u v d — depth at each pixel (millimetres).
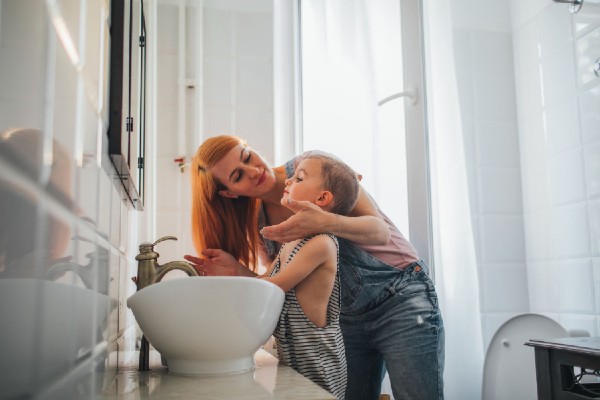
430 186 1675
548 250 1622
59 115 367
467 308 1617
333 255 1252
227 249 1764
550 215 1616
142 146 1395
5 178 250
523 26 1722
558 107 1592
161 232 1847
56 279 362
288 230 1478
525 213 1708
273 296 874
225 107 1976
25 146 283
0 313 250
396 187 1727
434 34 1703
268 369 945
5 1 250
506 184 1707
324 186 1624
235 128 1974
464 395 1580
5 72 251
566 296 1558
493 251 1671
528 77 1705
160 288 821
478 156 1696
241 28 2020
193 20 1955
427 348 1477
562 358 1113
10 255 261
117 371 907
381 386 1680
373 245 1549
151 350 1314
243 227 1770
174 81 1914
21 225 278
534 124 1682
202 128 1929
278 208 1765
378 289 1520
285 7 2105
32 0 297
